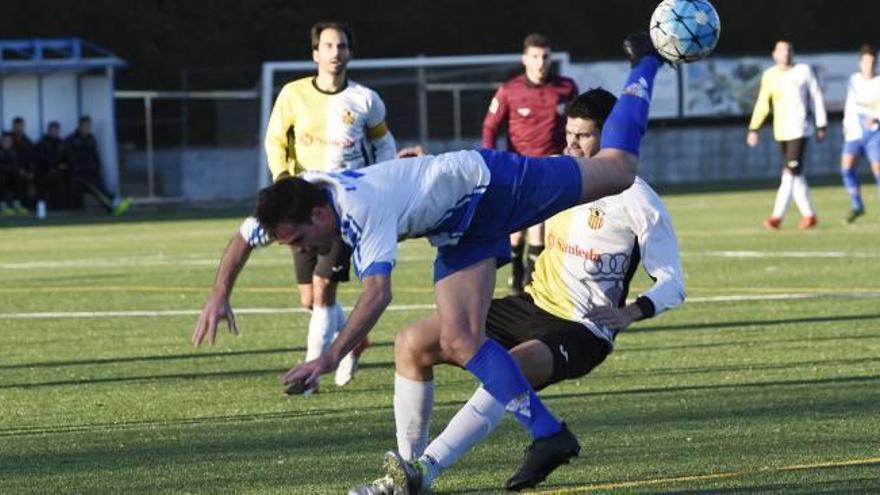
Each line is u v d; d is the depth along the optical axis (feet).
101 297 109.91
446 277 44.83
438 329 45.73
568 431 43.86
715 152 297.94
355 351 69.36
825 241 140.46
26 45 237.45
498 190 44.29
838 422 57.36
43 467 52.75
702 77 294.66
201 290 113.50
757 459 50.90
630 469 49.93
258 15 304.71
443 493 47.44
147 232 185.16
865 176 276.21
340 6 310.86
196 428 60.08
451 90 278.26
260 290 113.39
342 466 51.90
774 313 91.71
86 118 237.25
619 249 49.83
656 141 294.05
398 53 315.17
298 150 72.54
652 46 48.11
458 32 318.86
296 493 47.67
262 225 42.09
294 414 62.95
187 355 80.79
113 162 243.81
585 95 50.01
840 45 340.39
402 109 277.03
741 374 69.92
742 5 335.06
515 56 279.28
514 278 100.83
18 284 120.57
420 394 46.39
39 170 234.58
